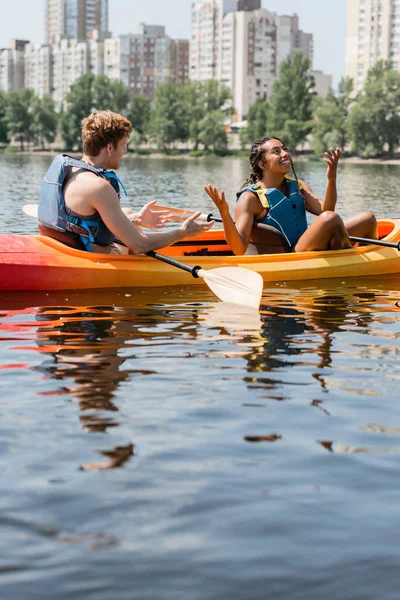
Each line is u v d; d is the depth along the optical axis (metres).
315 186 30.94
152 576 2.17
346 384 3.98
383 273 7.67
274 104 116.25
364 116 97.81
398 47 125.06
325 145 102.31
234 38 157.00
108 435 3.20
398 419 3.45
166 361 4.38
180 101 126.62
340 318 5.64
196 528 2.43
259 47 157.75
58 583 2.13
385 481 2.79
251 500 2.63
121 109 137.38
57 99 185.88
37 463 2.90
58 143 158.38
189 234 6.66
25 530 2.40
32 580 2.14
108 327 5.25
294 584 2.13
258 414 3.50
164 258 6.45
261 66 158.62
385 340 4.96
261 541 2.36
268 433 3.27
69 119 137.25
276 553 2.29
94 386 3.88
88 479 2.77
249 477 2.82
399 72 99.62
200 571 2.19
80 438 3.16
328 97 104.38
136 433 3.23
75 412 3.48
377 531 2.42
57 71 185.50
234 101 158.50
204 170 51.22
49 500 2.60
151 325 5.32
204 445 3.12
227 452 3.05
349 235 7.76
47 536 2.37
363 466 2.93
